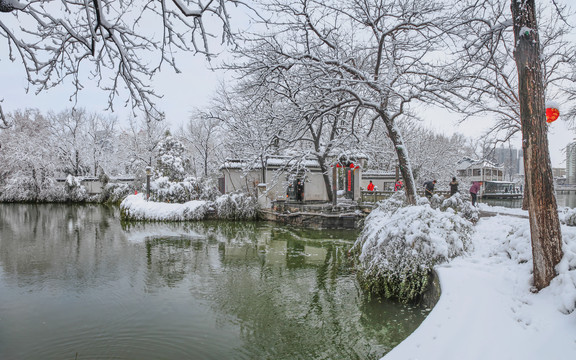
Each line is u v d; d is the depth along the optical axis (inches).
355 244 417.7
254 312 298.8
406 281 279.9
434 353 146.6
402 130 1270.9
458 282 216.2
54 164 1679.4
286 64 440.5
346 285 362.9
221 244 608.7
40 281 392.5
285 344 241.1
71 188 1590.8
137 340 249.0
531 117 185.3
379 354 223.0
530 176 187.5
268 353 229.8
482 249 293.4
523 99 187.8
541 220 183.8
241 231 753.6
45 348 237.5
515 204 1381.6
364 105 472.4
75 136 1851.6
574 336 144.1
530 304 175.0
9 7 143.4
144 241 643.5
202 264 466.6
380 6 490.9
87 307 312.3
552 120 255.6
